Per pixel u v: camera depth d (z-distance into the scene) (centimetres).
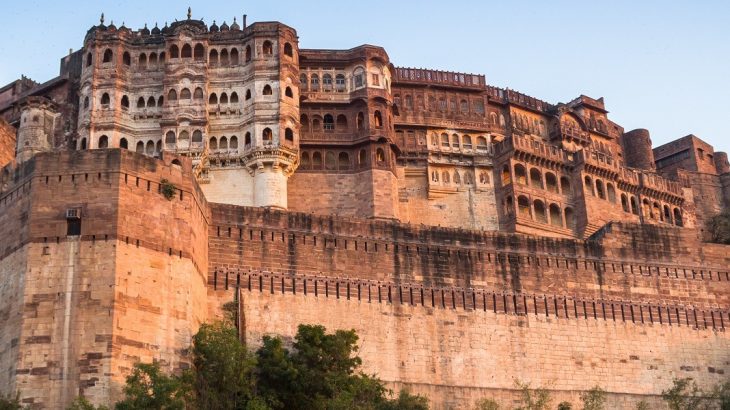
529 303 7456
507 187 10581
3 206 6031
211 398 5378
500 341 7262
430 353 7050
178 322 5816
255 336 6569
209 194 9512
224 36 9988
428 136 10769
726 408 7231
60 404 5294
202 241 6494
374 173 9919
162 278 5831
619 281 7788
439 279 7288
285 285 6800
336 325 6844
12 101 11119
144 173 5988
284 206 9462
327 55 10362
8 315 5612
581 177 10931
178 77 9700
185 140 9525
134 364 5397
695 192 12494
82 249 5672
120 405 5003
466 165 10756
